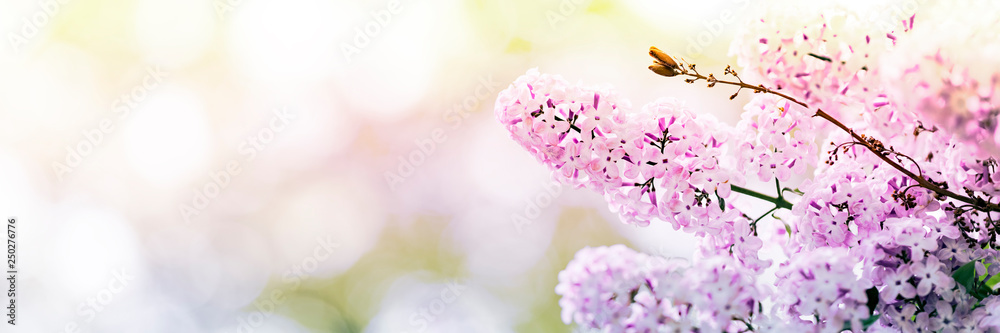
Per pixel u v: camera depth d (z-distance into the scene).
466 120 2.82
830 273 1.19
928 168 1.23
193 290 2.67
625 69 2.75
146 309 2.59
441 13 2.88
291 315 2.76
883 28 1.21
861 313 1.19
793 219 1.26
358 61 2.80
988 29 1.15
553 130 1.24
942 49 1.15
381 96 2.82
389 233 2.76
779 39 1.22
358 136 2.80
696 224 1.25
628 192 1.26
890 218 1.22
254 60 2.82
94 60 2.72
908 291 1.19
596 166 1.25
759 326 1.19
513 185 2.65
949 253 1.21
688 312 1.19
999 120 1.14
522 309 2.58
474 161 2.75
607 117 1.25
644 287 1.20
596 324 1.21
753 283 1.19
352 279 2.78
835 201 1.23
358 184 2.80
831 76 1.21
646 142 1.25
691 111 1.25
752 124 1.26
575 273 1.21
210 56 2.80
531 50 2.90
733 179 1.24
